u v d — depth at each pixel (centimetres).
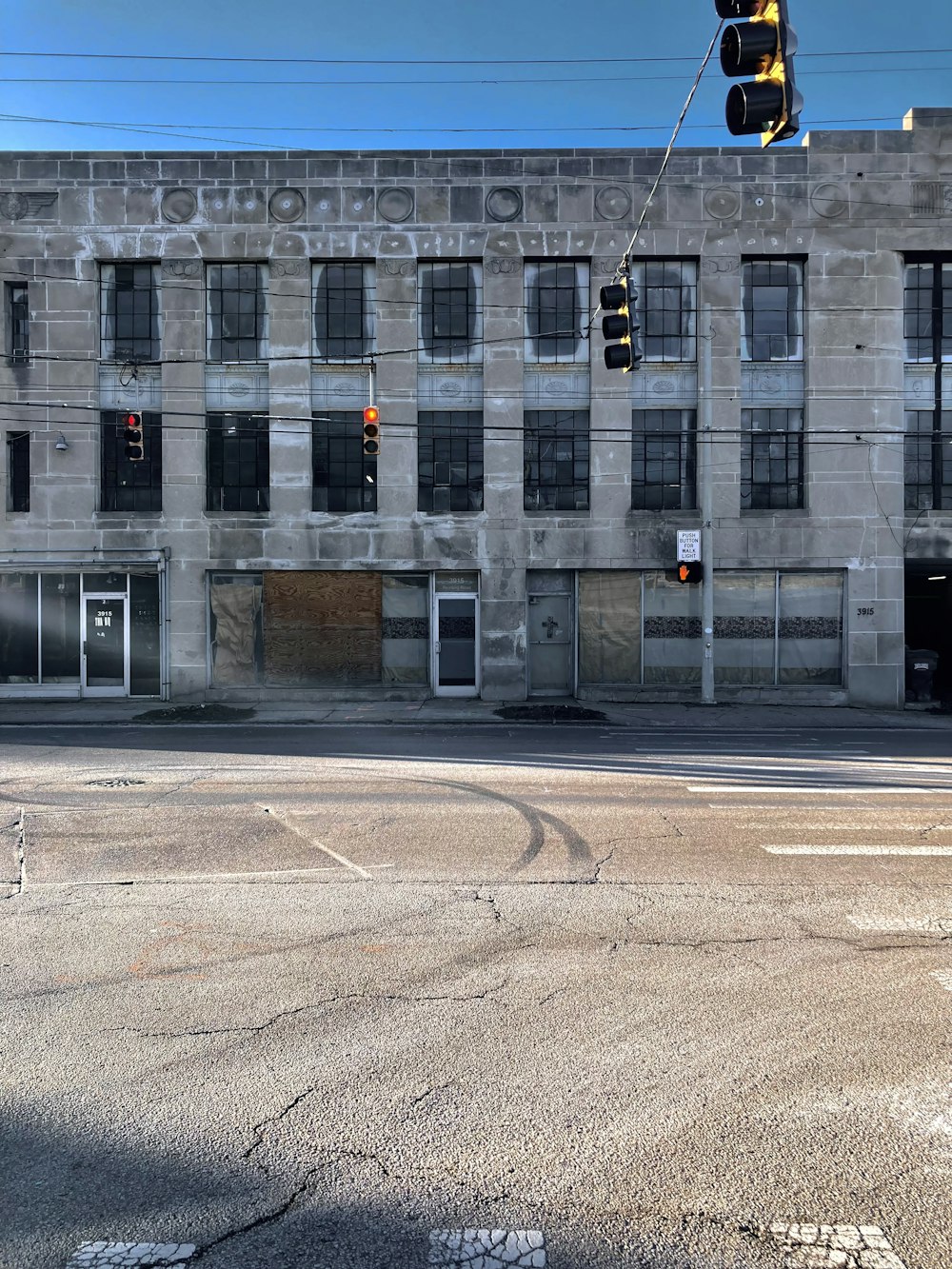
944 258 2186
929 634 2684
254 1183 337
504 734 1684
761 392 2180
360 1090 402
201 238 2173
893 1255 300
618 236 2153
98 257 2180
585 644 2205
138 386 2203
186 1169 345
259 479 2211
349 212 2172
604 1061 429
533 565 2178
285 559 2186
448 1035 455
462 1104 390
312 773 1227
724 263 2147
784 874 738
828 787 1127
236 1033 457
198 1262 297
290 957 558
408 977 527
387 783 1151
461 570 2198
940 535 2178
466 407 2198
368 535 2188
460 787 1118
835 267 2148
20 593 2214
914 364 2191
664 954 562
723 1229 312
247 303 2198
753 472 2188
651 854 801
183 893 687
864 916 634
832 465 2156
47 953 564
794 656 2192
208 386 2197
